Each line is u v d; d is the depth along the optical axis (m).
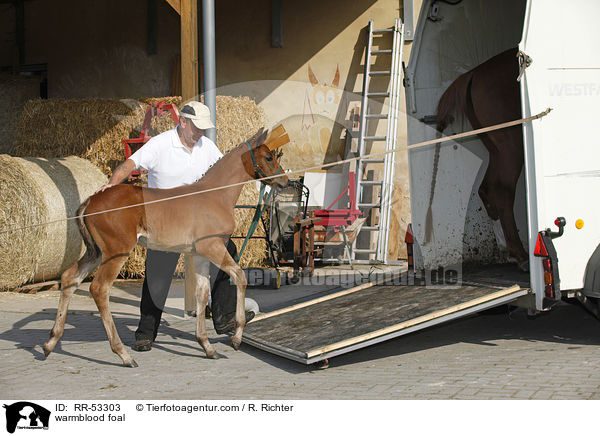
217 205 4.44
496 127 4.47
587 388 3.54
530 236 4.37
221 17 10.48
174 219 4.32
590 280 4.45
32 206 7.09
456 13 5.74
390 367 4.24
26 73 11.75
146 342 4.78
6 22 11.71
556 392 3.49
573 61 4.42
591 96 4.47
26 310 6.30
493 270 5.58
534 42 4.33
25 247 7.06
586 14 4.46
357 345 4.09
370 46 9.72
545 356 4.32
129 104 8.52
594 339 4.78
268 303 6.50
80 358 4.57
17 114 11.04
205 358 4.58
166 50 10.86
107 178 8.38
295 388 3.79
